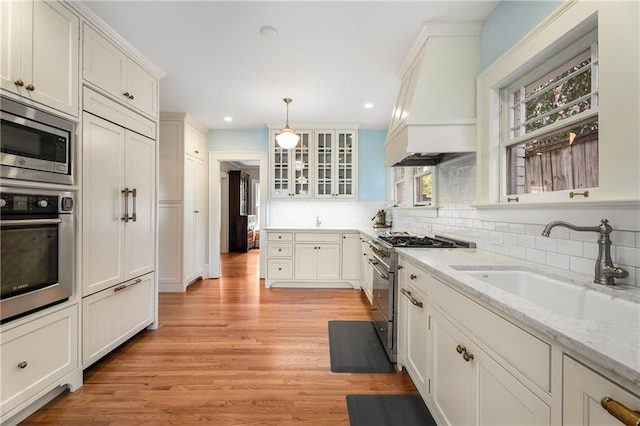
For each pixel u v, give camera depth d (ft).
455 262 5.16
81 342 6.06
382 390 6.06
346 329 9.07
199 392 5.91
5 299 4.62
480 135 6.64
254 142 15.46
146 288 8.45
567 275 4.18
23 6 4.85
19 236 4.82
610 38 3.64
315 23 6.77
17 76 4.75
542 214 4.97
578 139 4.53
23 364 4.86
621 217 3.66
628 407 1.81
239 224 26.23
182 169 13.11
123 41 7.22
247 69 8.89
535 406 2.58
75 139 5.93
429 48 6.95
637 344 2.03
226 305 11.28
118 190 7.20
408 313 6.29
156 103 8.79
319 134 14.65
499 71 5.97
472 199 7.29
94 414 5.24
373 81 9.67
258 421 5.13
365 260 11.95
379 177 15.46
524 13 5.44
